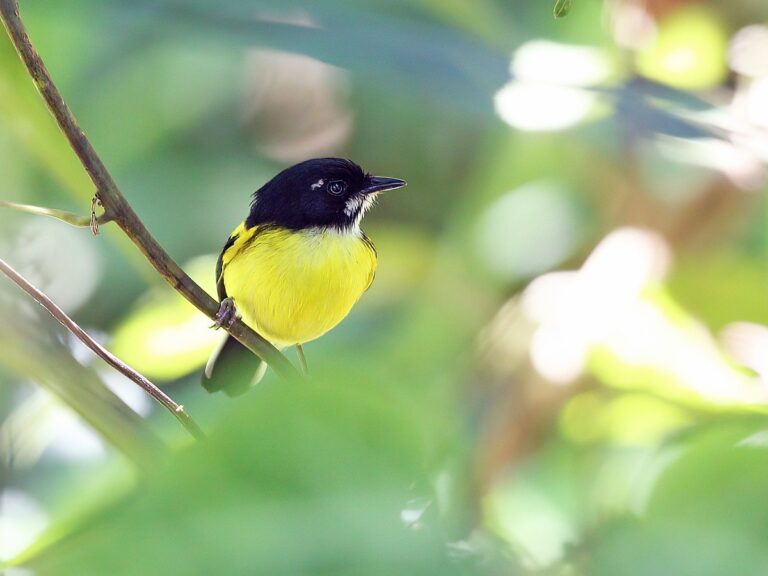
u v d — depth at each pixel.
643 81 3.02
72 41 3.08
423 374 3.06
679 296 3.06
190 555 1.05
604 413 3.00
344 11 3.02
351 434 1.16
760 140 3.01
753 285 3.07
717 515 1.19
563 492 2.89
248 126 3.23
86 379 2.75
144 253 2.97
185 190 3.20
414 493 1.19
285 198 3.07
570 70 3.02
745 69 3.06
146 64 3.17
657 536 1.21
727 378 2.98
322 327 3.07
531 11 3.08
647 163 3.10
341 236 3.07
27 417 3.02
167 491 1.08
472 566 1.21
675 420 2.97
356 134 3.23
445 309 3.12
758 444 1.23
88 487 2.82
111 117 3.18
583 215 3.13
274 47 3.01
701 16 3.07
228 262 3.07
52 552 1.13
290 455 1.12
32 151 2.99
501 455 3.03
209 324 3.04
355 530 1.12
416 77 3.01
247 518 1.08
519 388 3.04
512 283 3.13
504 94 3.01
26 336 2.81
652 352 3.00
